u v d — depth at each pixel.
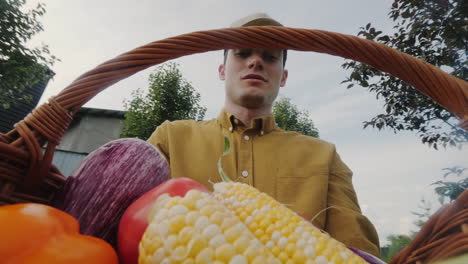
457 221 0.28
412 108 1.75
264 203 0.49
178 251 0.32
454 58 1.42
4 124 6.00
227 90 1.15
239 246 0.33
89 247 0.32
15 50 4.17
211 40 0.53
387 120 1.90
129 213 0.38
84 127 6.88
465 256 0.26
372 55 0.48
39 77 4.79
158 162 0.50
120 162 0.47
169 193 0.38
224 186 0.56
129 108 5.79
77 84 0.47
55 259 0.28
